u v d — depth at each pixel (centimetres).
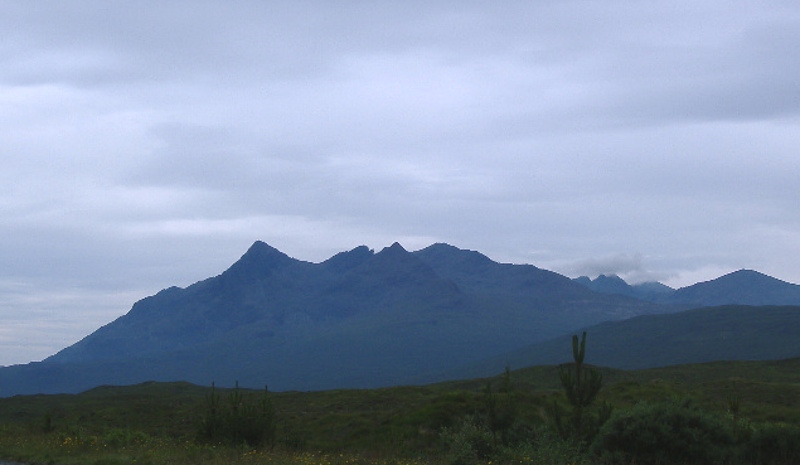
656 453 2498
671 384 6569
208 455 2639
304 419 5016
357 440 3956
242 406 3416
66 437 3194
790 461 2508
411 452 3262
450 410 4197
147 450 2797
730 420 2814
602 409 2769
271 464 2478
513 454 2656
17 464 2489
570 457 2589
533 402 4216
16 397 10081
